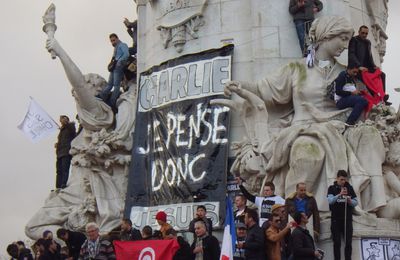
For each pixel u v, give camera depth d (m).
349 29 19.86
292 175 18.31
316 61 20.03
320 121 19.25
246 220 14.91
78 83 23.62
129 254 15.93
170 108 21.86
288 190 18.31
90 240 16.22
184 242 16.12
